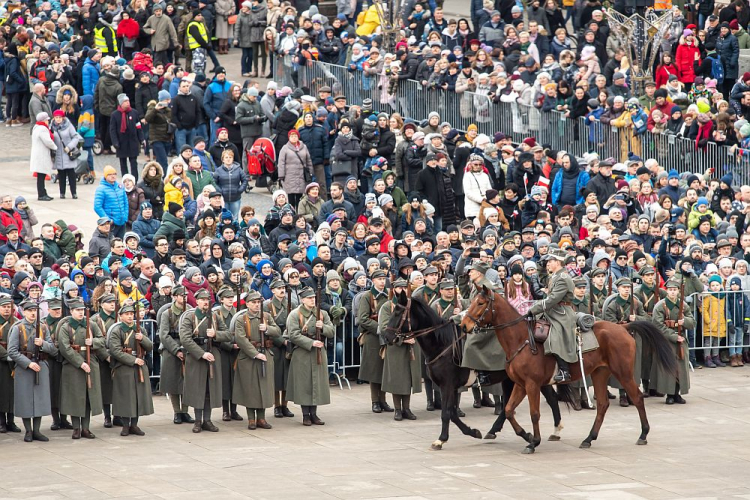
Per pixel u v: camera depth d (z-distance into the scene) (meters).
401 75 89.69
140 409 50.16
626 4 97.38
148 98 86.88
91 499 41.53
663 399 56.88
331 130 80.44
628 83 84.94
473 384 52.19
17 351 48.81
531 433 50.56
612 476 44.47
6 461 46.31
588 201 70.88
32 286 52.38
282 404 53.91
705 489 42.94
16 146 94.19
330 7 111.31
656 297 56.50
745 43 93.94
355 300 55.50
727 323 61.47
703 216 68.00
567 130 82.62
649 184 72.00
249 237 63.31
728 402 56.00
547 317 47.88
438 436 50.44
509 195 72.75
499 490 42.62
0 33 100.44
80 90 93.88
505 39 93.38
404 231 69.88
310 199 71.50
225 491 42.41
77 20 102.19
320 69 93.94
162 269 56.91
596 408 53.09
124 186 71.00
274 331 52.06
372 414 54.22
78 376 49.44
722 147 76.56
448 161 75.88
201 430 51.19
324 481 43.66
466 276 54.25
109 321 51.31
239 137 84.56
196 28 100.12
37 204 79.50
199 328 50.81
